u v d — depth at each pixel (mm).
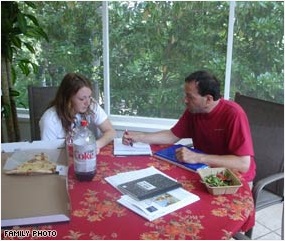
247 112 1981
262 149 1904
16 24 2602
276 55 2594
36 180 1233
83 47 3014
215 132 1709
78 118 1920
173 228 1046
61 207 1066
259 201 1802
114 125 3010
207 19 2668
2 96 2652
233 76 2738
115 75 3012
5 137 2756
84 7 2900
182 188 1289
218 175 1361
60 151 1508
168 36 2793
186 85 1655
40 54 3117
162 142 1839
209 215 1119
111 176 1388
